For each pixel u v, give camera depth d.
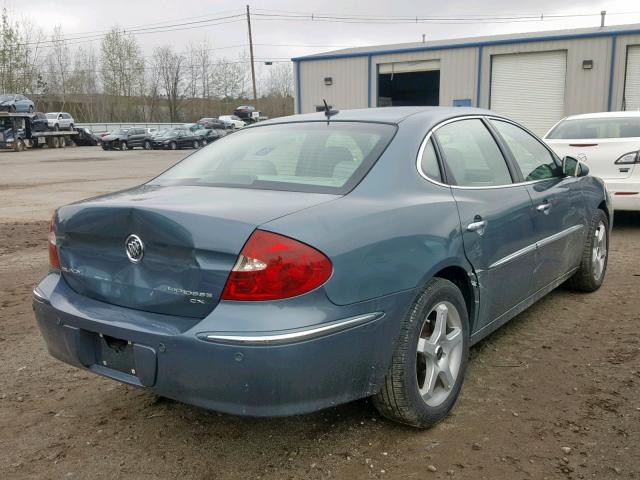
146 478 2.77
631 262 6.63
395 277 2.80
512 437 3.03
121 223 2.74
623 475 2.69
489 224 3.50
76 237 2.98
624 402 3.36
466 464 2.80
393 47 30.14
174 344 2.52
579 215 4.90
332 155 3.23
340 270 2.56
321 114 3.86
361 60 28.83
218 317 2.45
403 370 2.88
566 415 3.23
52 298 3.02
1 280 6.45
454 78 26.56
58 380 3.87
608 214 5.66
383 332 2.77
